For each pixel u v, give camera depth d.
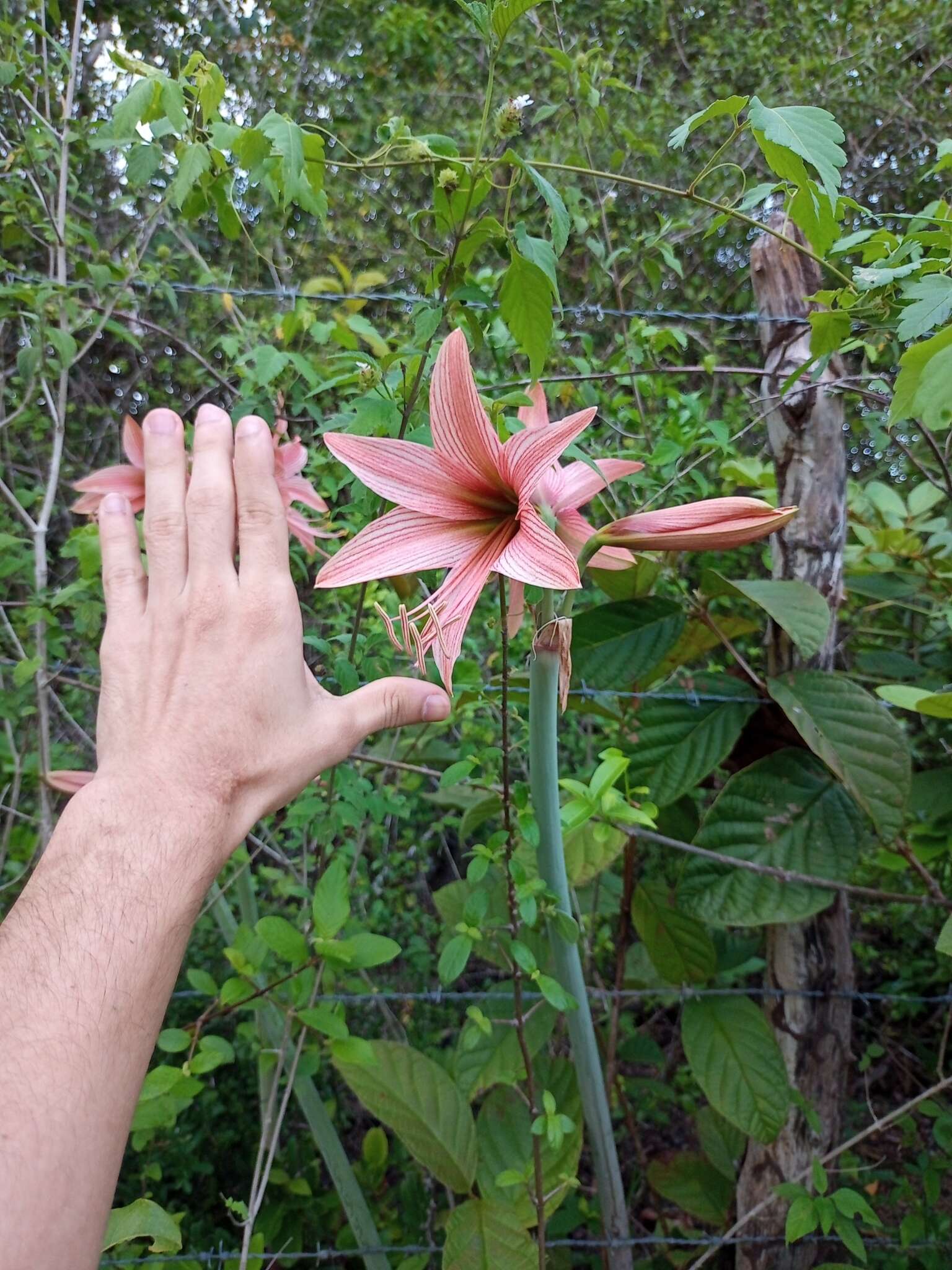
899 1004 1.28
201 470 0.46
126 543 0.47
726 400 1.30
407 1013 1.15
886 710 0.79
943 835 0.91
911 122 1.62
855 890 0.79
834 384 0.81
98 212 1.31
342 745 0.46
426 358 0.60
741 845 0.81
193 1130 1.03
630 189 1.43
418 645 0.52
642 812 0.68
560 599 0.65
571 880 0.85
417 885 1.27
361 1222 0.84
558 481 0.63
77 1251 0.32
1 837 0.99
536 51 1.46
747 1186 0.89
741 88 1.62
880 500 1.12
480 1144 0.82
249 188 0.99
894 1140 1.21
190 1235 0.95
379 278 0.97
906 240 0.64
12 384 1.13
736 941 0.98
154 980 0.36
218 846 0.40
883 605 1.12
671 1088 1.15
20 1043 0.33
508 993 0.85
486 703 0.75
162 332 0.89
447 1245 0.75
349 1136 1.22
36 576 0.82
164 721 0.41
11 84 0.85
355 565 0.53
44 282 0.83
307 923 0.76
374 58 1.58
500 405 0.62
